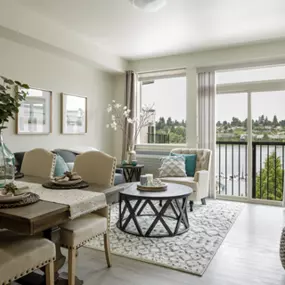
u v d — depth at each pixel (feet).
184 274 7.63
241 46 15.64
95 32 13.84
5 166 7.02
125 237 10.22
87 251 9.05
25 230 4.76
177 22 12.53
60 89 15.14
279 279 7.38
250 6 10.95
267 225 11.77
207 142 16.88
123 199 10.93
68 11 11.55
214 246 9.48
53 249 5.84
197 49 16.35
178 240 9.99
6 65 12.27
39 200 5.85
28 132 13.38
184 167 15.25
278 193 16.17
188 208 14.28
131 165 16.66
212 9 11.22
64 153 14.30
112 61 17.33
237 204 15.38
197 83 17.20
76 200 5.92
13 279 5.04
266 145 16.29
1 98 6.31
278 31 13.56
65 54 14.46
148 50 16.63
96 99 17.92
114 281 7.22
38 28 12.08
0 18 10.50
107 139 19.10
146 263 8.26
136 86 19.17
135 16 11.96
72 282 6.50
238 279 7.38
